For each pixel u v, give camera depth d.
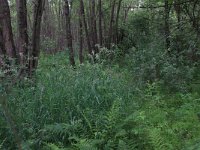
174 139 6.36
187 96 9.31
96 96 7.69
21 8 10.02
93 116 7.02
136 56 12.88
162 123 7.13
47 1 30.94
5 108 4.64
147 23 19.95
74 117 6.93
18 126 6.45
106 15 24.11
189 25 13.59
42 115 7.00
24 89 7.86
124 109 7.62
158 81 10.65
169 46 13.02
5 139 6.11
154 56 11.73
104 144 6.25
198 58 12.44
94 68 9.47
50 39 29.25
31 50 10.05
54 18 33.69
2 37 9.73
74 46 26.84
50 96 7.31
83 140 5.84
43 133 6.53
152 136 5.82
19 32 10.10
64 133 6.58
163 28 15.14
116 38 22.31
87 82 8.15
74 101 7.41
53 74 8.61
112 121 6.61
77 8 21.19
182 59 11.53
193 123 7.33
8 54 9.75
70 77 8.58
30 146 6.14
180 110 8.05
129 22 22.50
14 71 8.20
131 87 9.32
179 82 10.27
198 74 11.71
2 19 9.77
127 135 6.54
